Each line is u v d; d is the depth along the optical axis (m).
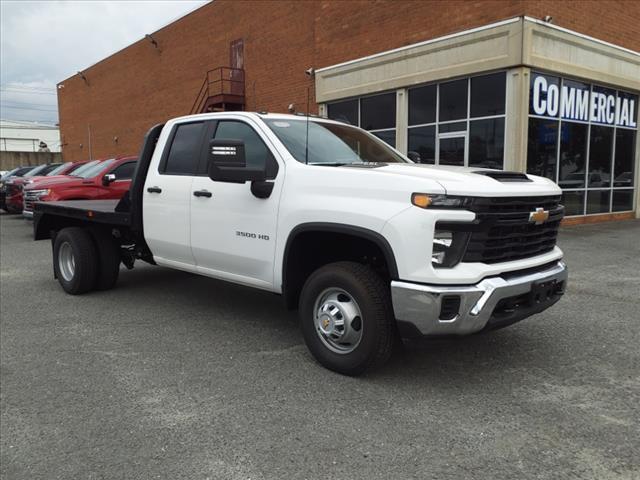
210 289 7.14
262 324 5.53
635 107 15.92
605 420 3.41
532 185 4.11
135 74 28.97
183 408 3.62
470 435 3.23
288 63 18.72
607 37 13.95
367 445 3.13
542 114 12.67
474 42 12.44
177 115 25.75
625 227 13.57
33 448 3.15
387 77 14.65
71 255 6.93
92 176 12.77
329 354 4.16
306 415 3.50
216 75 22.69
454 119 13.26
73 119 37.34
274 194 4.46
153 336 5.16
